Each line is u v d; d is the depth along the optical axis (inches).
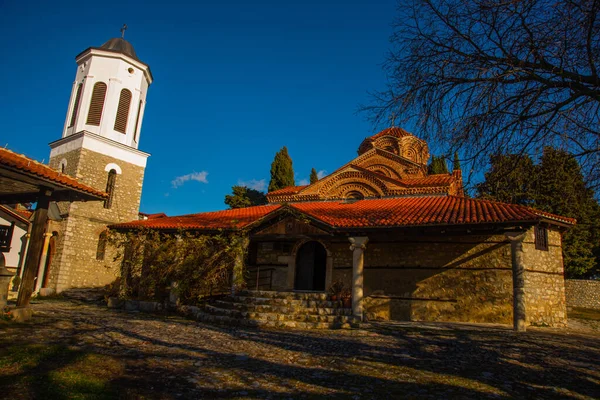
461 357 322.0
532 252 591.8
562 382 263.0
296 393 221.0
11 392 193.5
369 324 493.7
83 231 896.3
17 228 842.8
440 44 286.4
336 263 653.9
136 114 1039.6
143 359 276.1
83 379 220.5
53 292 837.2
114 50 1000.2
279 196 889.5
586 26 237.5
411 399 217.3
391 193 781.3
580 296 941.8
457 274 585.3
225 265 578.2
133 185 1010.1
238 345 343.9
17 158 392.8
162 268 608.1
